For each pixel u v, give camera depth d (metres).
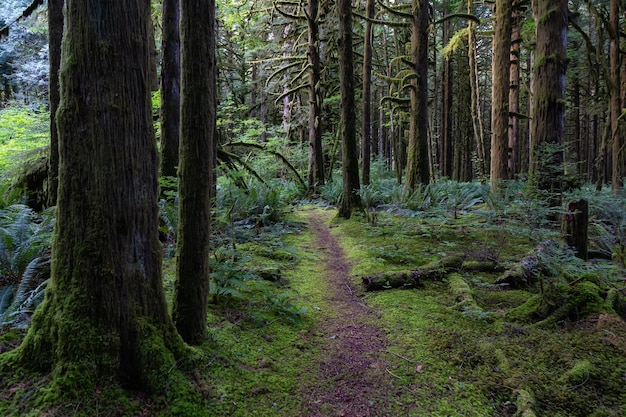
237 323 3.91
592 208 7.85
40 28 14.92
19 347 2.58
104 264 2.51
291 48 19.73
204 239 3.25
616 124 11.39
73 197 2.50
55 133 6.07
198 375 2.80
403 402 2.94
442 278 5.59
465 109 25.73
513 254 6.32
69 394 2.33
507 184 9.05
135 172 2.61
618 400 2.88
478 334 3.90
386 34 21.53
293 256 6.79
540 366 3.28
